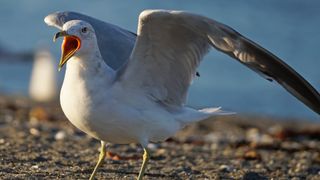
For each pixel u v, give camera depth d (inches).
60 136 629.9
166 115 422.6
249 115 983.0
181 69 421.1
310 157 610.9
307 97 430.0
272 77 420.5
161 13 386.9
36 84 1051.9
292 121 952.3
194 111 435.5
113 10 1732.3
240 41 398.3
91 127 409.1
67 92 406.0
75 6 1776.6
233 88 1204.5
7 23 1660.9
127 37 468.1
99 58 405.4
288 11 1785.2
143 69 410.9
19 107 883.4
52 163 496.1
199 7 1802.4
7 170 462.6
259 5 1823.3
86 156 533.6
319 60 1424.7
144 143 416.5
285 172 528.1
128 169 493.0
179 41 407.2
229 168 523.8
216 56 1364.4
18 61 1382.9
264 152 640.4
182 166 520.7
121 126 410.0
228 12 1766.7
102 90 403.2
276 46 1520.7
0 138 592.1
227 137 733.9
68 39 405.1
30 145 562.6
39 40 1544.0
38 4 1793.8
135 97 411.5
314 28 1657.2
